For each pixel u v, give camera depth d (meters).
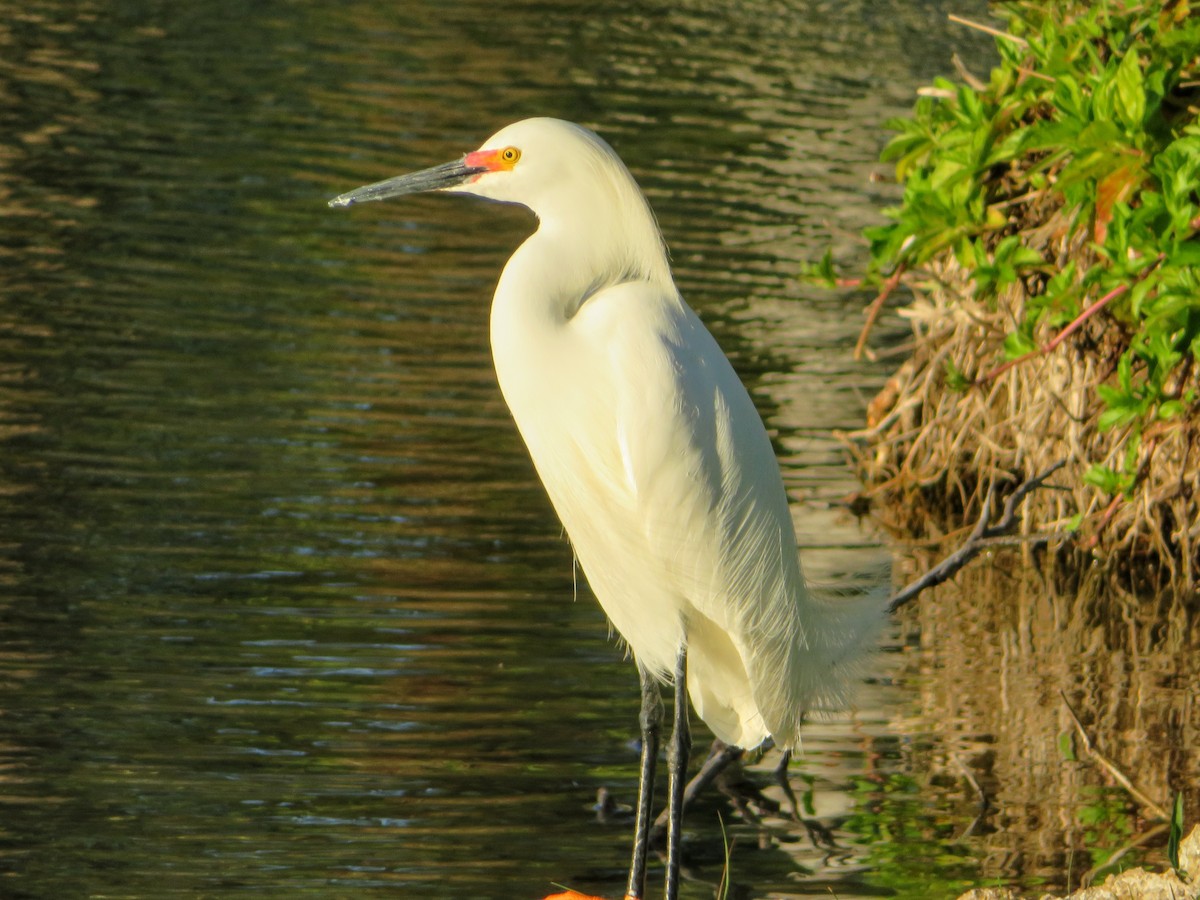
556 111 24.36
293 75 25.05
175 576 10.94
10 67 23.55
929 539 12.92
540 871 7.92
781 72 28.48
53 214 17.95
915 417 14.03
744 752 9.16
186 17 28.20
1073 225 11.59
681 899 7.76
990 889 6.99
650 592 7.88
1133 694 10.22
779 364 15.77
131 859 7.79
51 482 12.11
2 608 10.29
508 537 11.91
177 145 20.91
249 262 17.20
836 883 7.90
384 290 16.81
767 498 7.75
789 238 19.30
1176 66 11.56
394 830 8.20
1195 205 11.31
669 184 21.12
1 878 7.59
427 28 29.62
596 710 9.63
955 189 12.03
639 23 32.00
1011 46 12.60
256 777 8.66
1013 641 11.07
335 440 13.30
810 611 8.09
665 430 7.34
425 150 21.52
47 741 8.88
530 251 7.55
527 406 7.57
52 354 14.37
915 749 9.43
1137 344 11.26
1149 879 6.82
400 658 10.06
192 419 13.41
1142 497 12.16
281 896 7.54
